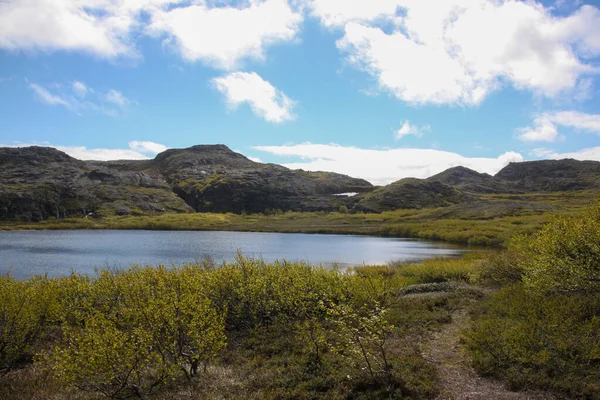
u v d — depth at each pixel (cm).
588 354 902
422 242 8119
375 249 6625
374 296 1581
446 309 1664
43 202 14375
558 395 810
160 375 898
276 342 1223
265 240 8681
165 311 934
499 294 1612
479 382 911
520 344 988
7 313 1070
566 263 1214
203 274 1513
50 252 5838
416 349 1140
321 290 1557
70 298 1370
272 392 879
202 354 977
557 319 1054
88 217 14788
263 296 1430
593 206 1370
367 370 959
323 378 948
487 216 11612
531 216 10238
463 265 2908
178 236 9719
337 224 13625
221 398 854
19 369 1069
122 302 1212
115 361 823
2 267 4216
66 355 820
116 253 5750
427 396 853
